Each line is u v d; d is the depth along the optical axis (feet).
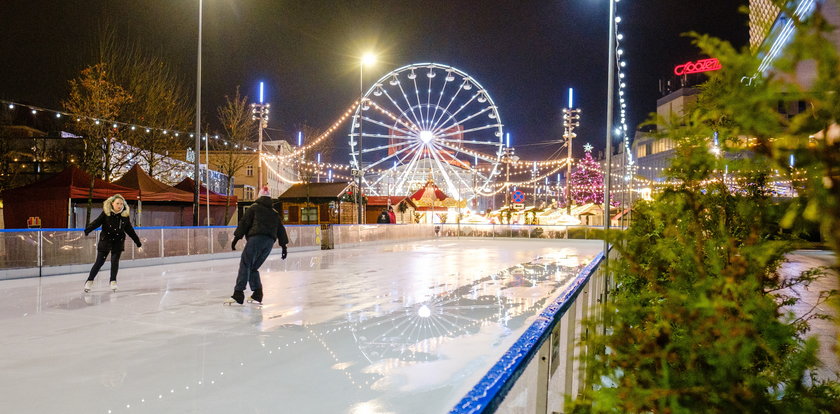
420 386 12.81
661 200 5.87
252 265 24.59
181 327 19.63
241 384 12.89
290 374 13.73
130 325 19.94
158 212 71.10
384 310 23.41
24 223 57.52
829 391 4.98
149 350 16.16
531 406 5.06
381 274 38.81
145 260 44.01
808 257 52.85
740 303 4.83
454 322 20.72
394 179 155.33
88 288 28.81
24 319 21.12
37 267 36.06
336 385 12.85
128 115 81.56
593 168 223.10
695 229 5.70
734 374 4.70
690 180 5.61
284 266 45.39
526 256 59.31
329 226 71.26
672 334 5.61
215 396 12.02
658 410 4.94
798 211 3.85
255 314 22.33
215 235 52.54
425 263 48.75
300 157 139.64
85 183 58.59
